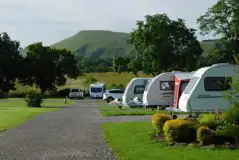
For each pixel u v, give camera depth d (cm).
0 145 1449
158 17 6556
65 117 2722
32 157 1197
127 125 1998
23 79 8744
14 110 3562
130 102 3628
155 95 3375
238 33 6438
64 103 5172
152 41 6512
